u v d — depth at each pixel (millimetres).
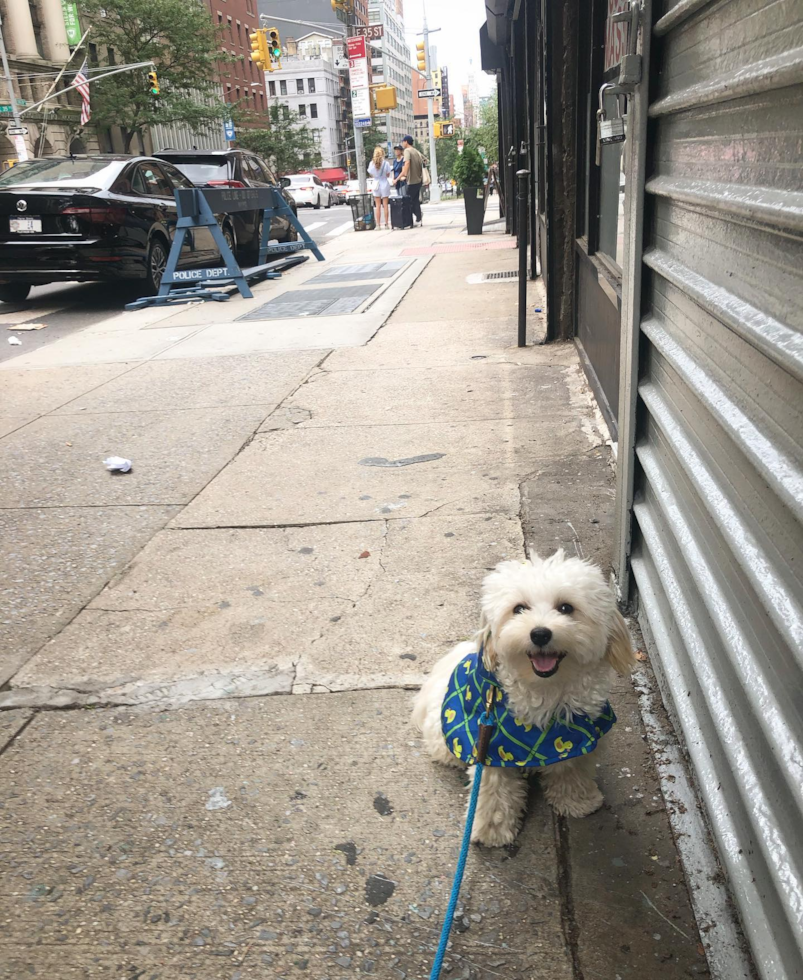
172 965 1447
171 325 7211
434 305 7191
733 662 1359
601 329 4016
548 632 1432
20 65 33281
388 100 20062
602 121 2336
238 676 2252
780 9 1145
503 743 1590
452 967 1415
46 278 8133
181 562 2930
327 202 35062
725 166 1431
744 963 1357
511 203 12148
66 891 1607
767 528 1266
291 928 1507
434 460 3689
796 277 1132
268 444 4066
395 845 1680
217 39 38938
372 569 2787
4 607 2678
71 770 1936
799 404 1140
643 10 1896
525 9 7133
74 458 4027
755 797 1263
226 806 1804
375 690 2162
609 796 1773
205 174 11117
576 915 1500
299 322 6910
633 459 2285
